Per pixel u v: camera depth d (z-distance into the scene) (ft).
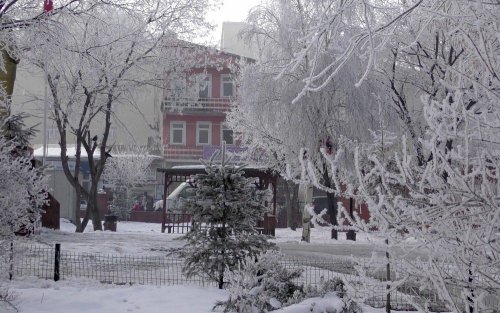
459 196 13.71
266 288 27.02
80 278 40.65
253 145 108.58
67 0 61.93
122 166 152.97
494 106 13.23
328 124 84.17
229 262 35.24
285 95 85.61
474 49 13.17
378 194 14.23
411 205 13.91
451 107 13.53
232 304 27.58
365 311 28.73
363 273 14.20
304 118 84.69
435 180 13.32
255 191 37.35
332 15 15.07
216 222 35.99
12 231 30.07
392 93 61.82
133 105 105.50
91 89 95.66
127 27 92.38
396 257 13.80
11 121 55.16
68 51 67.56
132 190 165.17
